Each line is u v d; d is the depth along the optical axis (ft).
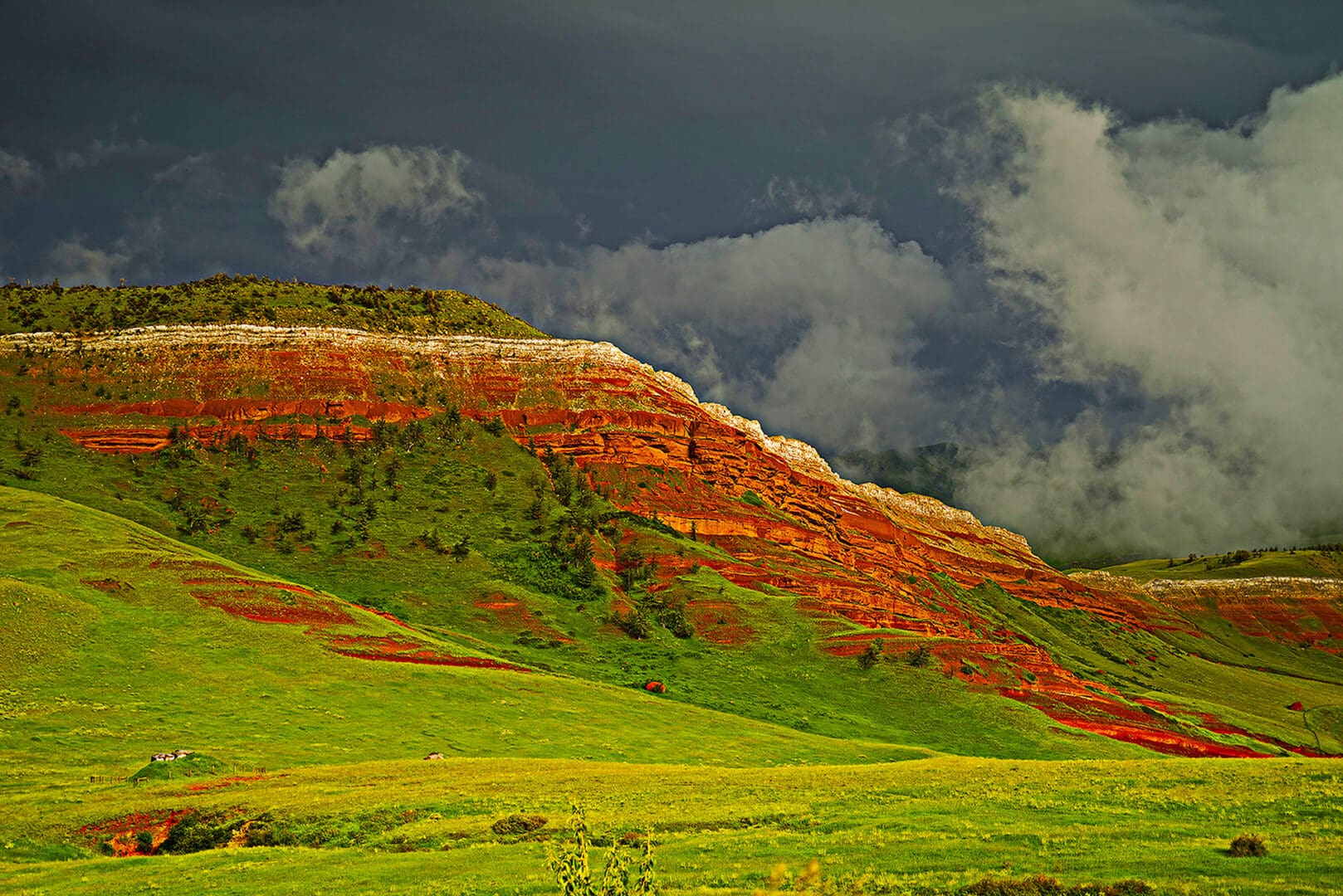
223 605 407.03
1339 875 122.62
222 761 262.06
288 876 153.79
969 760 239.91
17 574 396.16
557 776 219.82
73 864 170.50
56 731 279.69
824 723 433.07
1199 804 167.43
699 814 176.35
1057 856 137.49
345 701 334.65
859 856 142.51
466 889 139.33
